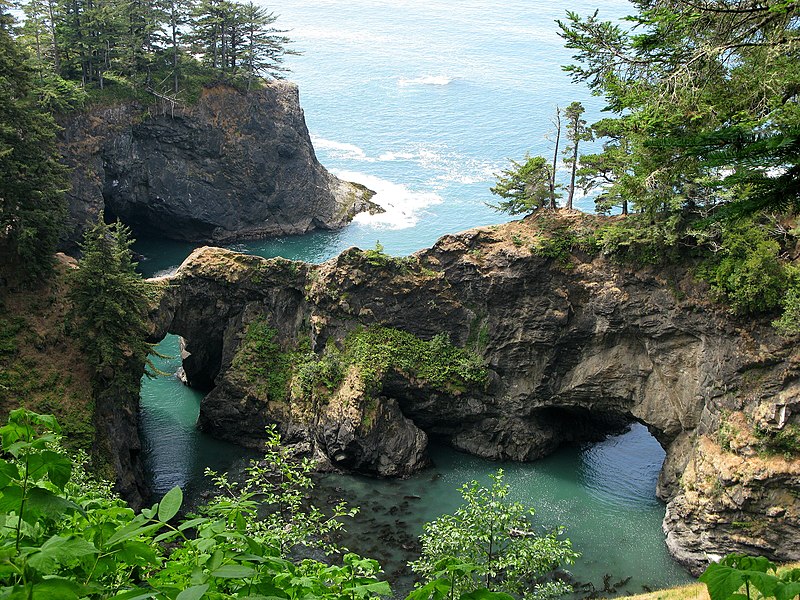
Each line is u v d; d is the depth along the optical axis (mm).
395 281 81625
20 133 76812
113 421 71500
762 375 66125
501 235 80562
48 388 69250
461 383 81000
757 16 17719
